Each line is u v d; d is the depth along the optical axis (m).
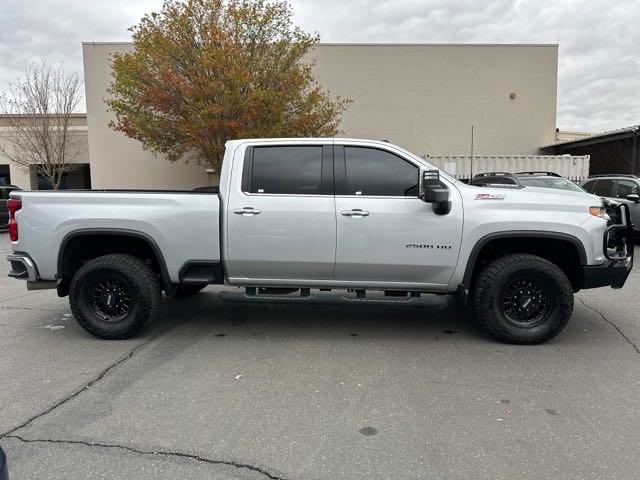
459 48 23.84
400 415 3.51
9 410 3.63
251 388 4.00
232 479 2.76
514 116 24.12
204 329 5.67
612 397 3.79
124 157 24.17
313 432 3.28
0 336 5.46
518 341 4.98
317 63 23.75
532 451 3.03
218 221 5.08
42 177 29.80
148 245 5.33
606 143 21.86
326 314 6.29
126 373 4.34
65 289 5.53
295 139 5.13
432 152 24.22
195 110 17.97
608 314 6.16
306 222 4.98
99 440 3.19
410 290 5.12
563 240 4.88
